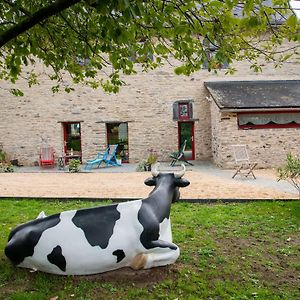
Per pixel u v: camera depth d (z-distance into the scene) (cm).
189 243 605
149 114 2083
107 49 529
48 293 420
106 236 438
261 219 753
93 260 434
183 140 2139
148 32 503
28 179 1469
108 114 2083
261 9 380
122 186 1230
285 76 2073
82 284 436
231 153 1733
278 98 1772
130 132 2086
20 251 450
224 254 555
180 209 851
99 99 2073
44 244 439
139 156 2094
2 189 1197
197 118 2083
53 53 671
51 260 438
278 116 1759
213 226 707
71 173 1686
